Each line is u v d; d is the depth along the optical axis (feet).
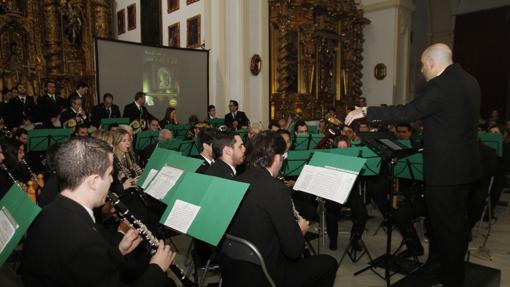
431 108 7.72
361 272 11.90
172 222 6.67
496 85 42.11
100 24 41.57
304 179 9.98
